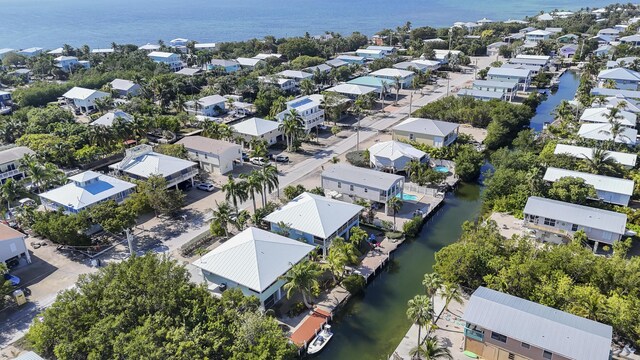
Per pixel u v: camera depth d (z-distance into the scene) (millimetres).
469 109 129750
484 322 48656
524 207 77188
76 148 114875
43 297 62312
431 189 91438
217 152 101000
